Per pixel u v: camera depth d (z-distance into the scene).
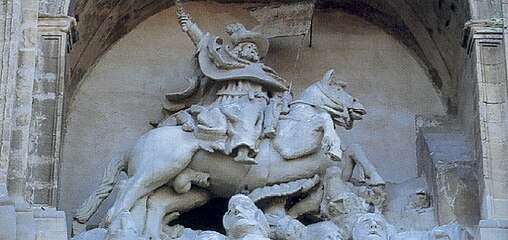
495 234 20.39
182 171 21.70
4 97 20.59
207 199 22.14
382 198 21.91
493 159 21.20
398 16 24.36
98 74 24.06
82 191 23.02
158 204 21.66
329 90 22.55
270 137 21.94
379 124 23.92
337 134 23.34
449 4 23.05
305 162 21.84
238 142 21.55
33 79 21.08
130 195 21.31
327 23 24.72
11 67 20.83
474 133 22.14
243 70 22.69
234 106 22.02
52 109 21.30
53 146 21.08
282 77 24.11
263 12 24.03
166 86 24.06
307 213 21.94
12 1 21.25
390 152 23.69
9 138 20.38
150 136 21.88
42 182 20.83
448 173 22.06
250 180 21.83
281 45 24.31
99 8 23.28
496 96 21.66
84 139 23.45
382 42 24.66
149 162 21.56
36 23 21.44
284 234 21.00
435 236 20.83
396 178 23.44
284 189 21.75
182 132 21.88
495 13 22.19
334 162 21.92
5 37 20.98
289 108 22.42
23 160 20.47
